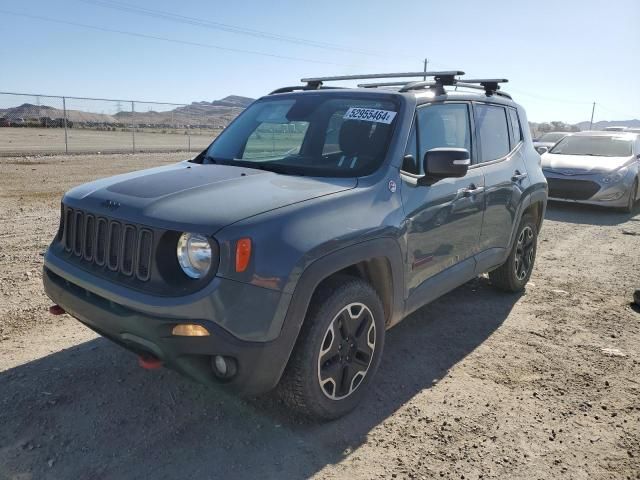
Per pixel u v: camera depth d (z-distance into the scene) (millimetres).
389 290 3422
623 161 11094
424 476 2730
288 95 4434
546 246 7867
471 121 4465
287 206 2816
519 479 2730
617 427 3215
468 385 3668
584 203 10953
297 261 2670
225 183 3111
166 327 2545
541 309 5172
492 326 4727
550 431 3152
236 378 2637
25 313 4523
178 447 2885
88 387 3432
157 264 2641
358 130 3691
